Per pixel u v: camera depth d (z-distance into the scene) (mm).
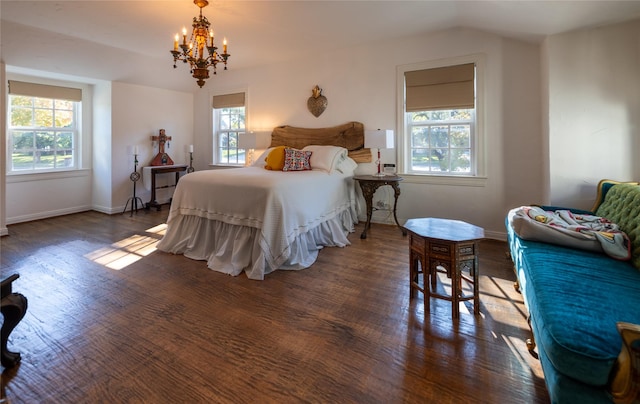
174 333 1785
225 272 2641
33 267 2754
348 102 4301
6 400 1296
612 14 2314
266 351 1628
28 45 3586
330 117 4461
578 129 2635
